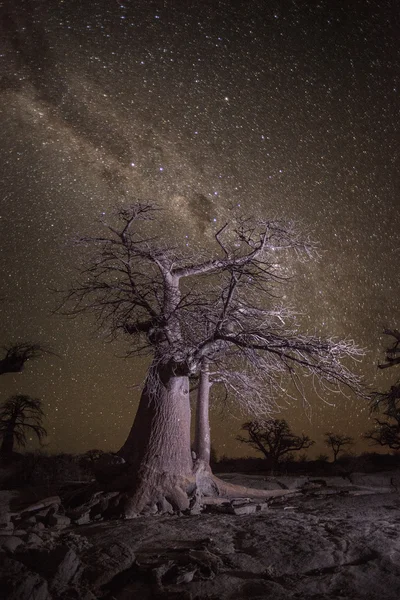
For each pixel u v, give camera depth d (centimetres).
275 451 4212
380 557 998
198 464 1809
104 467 1681
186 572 874
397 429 4109
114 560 890
